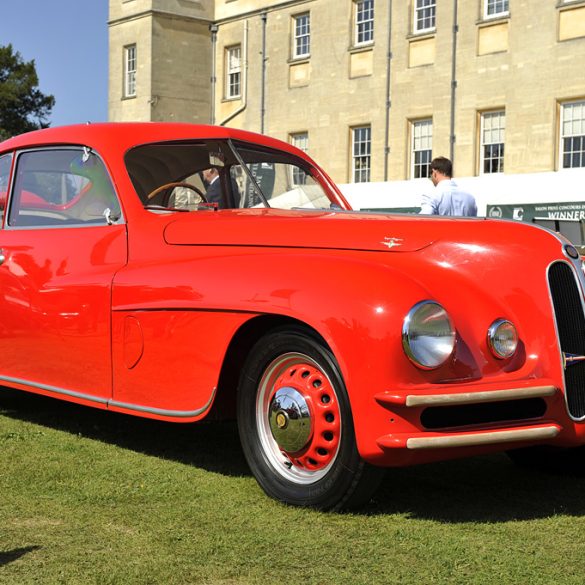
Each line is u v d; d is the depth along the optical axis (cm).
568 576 292
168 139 482
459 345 347
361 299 335
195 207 465
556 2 2194
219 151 491
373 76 2611
